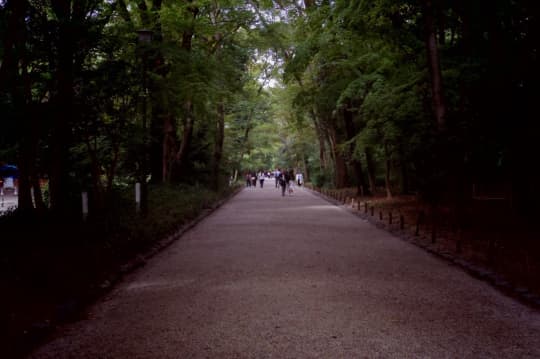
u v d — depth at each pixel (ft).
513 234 38.45
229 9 75.97
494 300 20.45
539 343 15.26
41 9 32.94
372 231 46.68
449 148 43.80
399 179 109.60
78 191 43.91
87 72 34.73
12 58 29.96
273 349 14.70
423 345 15.02
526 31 37.68
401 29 49.78
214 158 110.52
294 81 107.86
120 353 14.61
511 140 38.78
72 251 25.31
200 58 54.44
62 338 16.05
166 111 53.57
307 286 22.95
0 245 25.50
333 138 120.57
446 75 45.50
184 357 14.20
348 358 13.98
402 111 54.44
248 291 22.07
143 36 42.22
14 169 113.70
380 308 19.12
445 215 53.93
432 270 27.09
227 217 62.80
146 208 44.47
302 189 169.58
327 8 53.52
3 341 14.80
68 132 35.83
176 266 29.07
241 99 103.96
